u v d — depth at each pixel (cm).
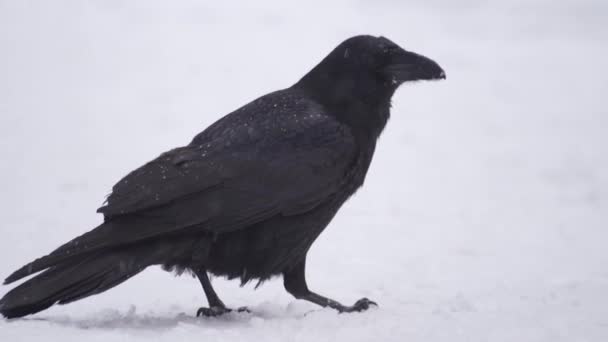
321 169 862
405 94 2780
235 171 827
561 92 2881
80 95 2458
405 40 3391
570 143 2234
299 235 866
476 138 2266
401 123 2398
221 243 834
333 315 841
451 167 1959
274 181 839
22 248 1155
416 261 1191
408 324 805
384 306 927
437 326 796
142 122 2192
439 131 2325
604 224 1525
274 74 2822
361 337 756
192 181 809
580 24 3844
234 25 3447
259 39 3256
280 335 770
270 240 849
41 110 2259
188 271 852
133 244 794
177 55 3003
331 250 1242
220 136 854
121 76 2716
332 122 884
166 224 795
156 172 808
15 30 3152
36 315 848
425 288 1042
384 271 1127
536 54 3400
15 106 2281
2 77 2598
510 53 3391
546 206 1659
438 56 3244
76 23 3312
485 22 3750
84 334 746
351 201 1586
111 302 940
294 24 3484
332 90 906
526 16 3853
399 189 1719
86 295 772
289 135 862
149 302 945
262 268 864
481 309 898
